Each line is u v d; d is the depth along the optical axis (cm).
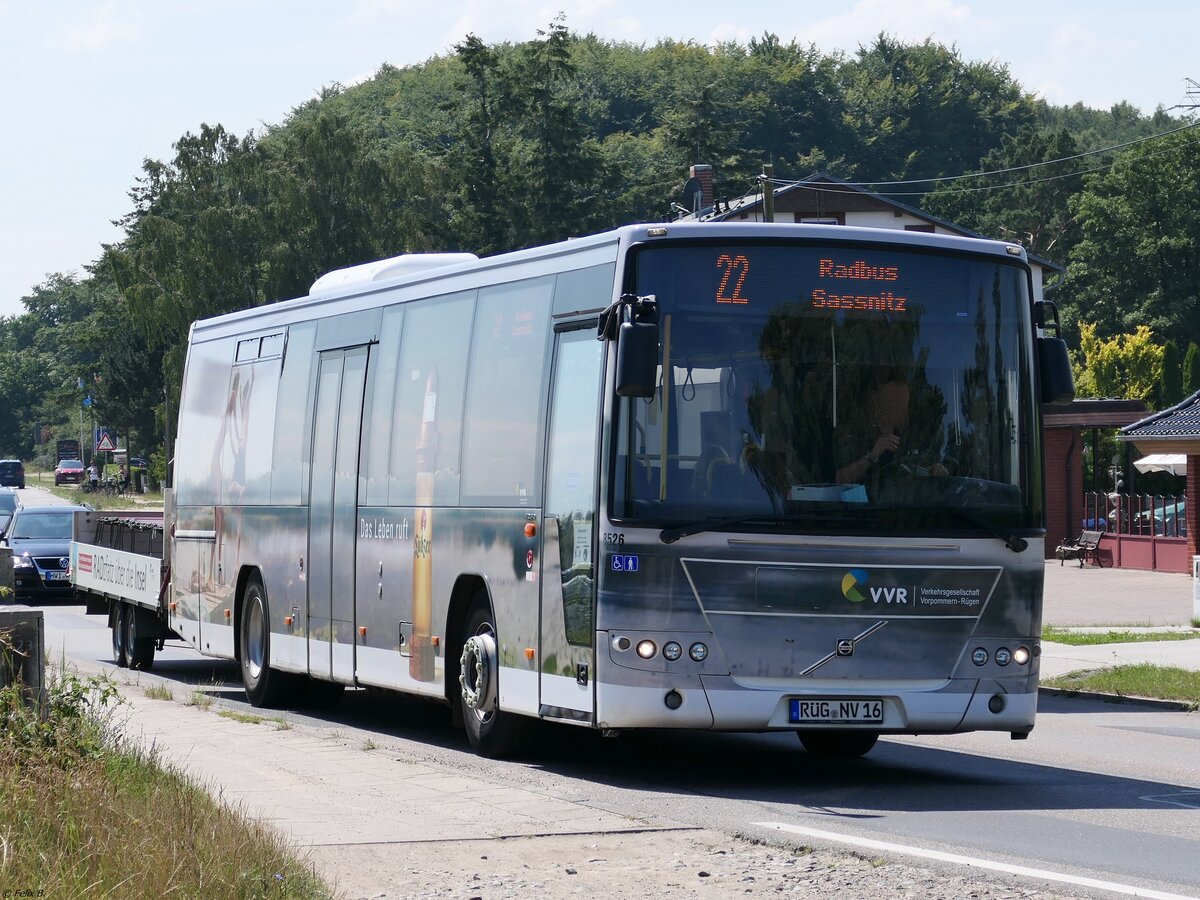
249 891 1068
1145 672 3108
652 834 1417
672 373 1741
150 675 3378
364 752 1927
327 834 1384
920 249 1808
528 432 1930
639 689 1717
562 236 12988
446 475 2122
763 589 1731
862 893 1201
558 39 13325
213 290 12512
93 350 17850
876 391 1775
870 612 1750
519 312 1991
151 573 3297
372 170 12750
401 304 2320
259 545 2742
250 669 2769
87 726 1533
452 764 1938
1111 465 9256
